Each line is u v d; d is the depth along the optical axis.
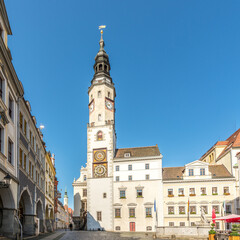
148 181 67.56
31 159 36.03
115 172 69.81
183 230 41.12
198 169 66.75
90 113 78.50
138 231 64.75
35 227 37.00
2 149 22.27
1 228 24.33
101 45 85.44
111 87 79.38
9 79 24.27
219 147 77.12
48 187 55.81
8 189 23.44
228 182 64.69
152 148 73.38
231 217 36.06
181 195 65.38
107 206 67.94
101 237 41.12
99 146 72.75
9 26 25.06
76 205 82.50
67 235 43.50
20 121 29.88
